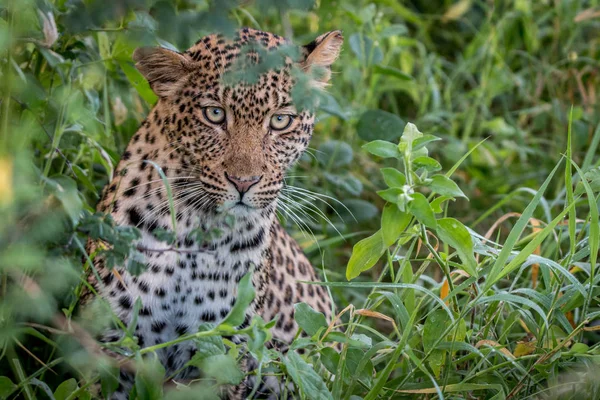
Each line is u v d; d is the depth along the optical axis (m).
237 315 5.84
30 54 8.02
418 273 7.57
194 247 7.72
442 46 15.49
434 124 13.62
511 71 14.92
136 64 7.87
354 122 12.23
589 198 7.04
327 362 6.81
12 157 5.83
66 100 7.13
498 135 13.54
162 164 7.78
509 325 7.71
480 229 11.72
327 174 11.09
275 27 12.83
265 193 7.85
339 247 11.58
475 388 6.85
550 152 12.98
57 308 7.29
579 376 7.21
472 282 7.01
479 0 15.34
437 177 6.56
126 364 7.14
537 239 6.82
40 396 7.77
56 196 6.35
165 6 6.28
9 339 6.51
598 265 7.67
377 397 7.04
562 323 7.31
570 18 14.43
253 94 7.68
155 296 7.68
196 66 7.75
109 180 8.42
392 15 14.89
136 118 9.77
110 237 6.00
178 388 6.20
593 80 13.83
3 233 5.73
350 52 13.12
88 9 6.47
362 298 10.12
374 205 11.74
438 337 6.98
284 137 8.01
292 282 9.15
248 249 7.93
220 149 7.74
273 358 6.71
